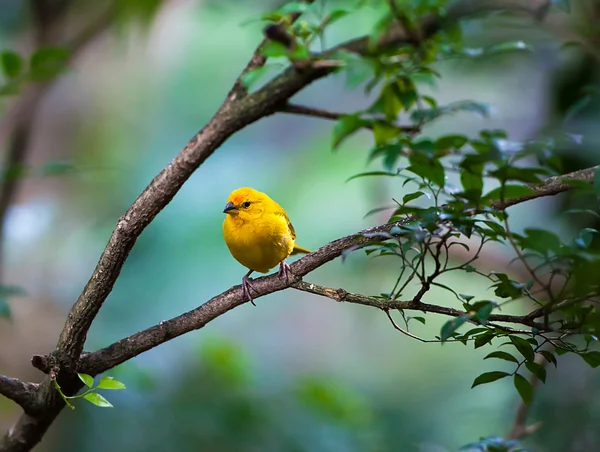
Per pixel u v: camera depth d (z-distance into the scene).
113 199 16.59
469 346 12.93
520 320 4.62
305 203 16.25
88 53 15.96
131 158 17.34
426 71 6.91
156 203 5.94
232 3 14.10
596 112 8.13
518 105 12.40
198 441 10.47
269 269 8.65
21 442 6.19
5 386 5.79
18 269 15.05
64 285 15.31
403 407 12.87
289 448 10.49
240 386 11.20
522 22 9.70
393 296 5.12
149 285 14.79
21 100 11.46
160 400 10.98
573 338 8.66
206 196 16.06
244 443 10.51
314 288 5.48
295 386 11.95
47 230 15.62
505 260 10.69
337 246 5.46
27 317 14.72
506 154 5.49
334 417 11.14
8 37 14.67
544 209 10.30
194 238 15.35
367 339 15.86
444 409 12.30
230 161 16.72
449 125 14.12
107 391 10.73
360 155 16.25
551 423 9.19
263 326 16.77
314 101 17.06
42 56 8.36
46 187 16.22
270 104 6.79
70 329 5.66
